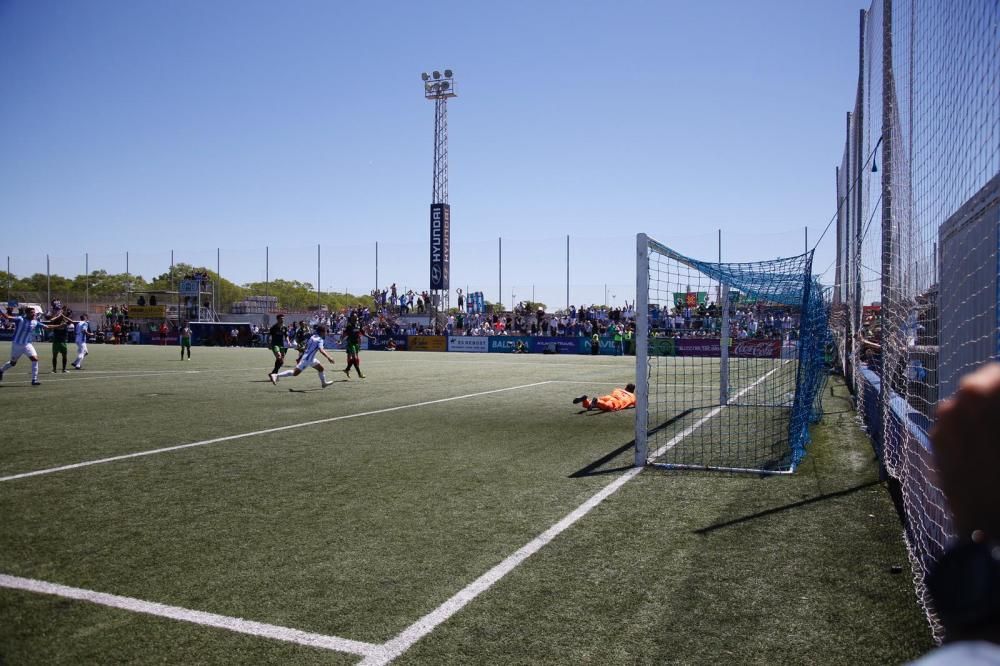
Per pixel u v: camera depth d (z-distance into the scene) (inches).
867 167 399.2
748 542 189.0
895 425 254.5
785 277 445.4
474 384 692.7
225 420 424.5
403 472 278.7
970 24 136.7
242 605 147.3
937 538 154.3
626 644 129.3
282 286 2736.2
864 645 128.5
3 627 136.6
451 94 1860.2
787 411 482.6
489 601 149.5
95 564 171.9
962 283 152.4
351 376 796.0
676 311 583.8
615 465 294.0
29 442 343.9
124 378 735.7
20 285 2476.6
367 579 162.4
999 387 31.1
